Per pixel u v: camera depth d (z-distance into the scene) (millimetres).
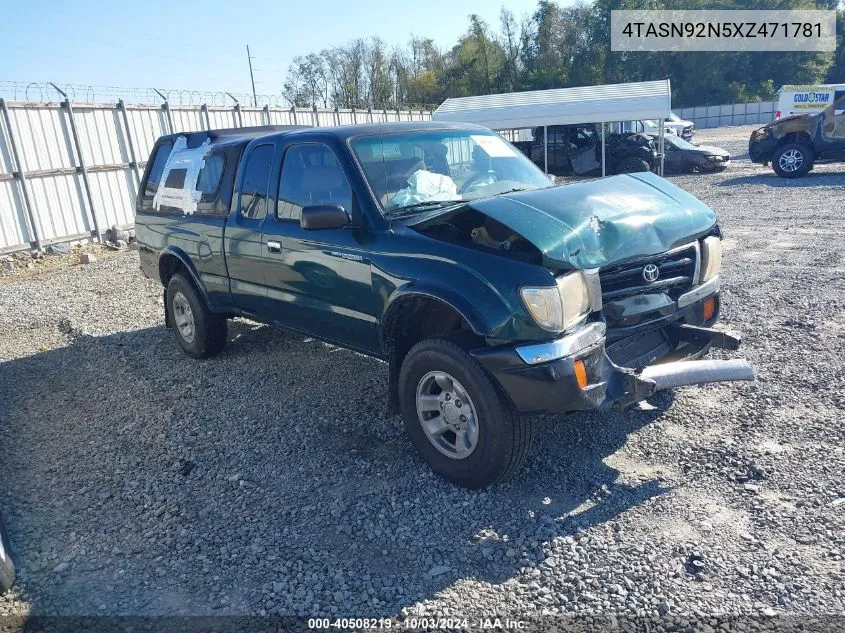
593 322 3660
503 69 72250
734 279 8039
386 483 3957
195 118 17062
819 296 7035
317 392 5449
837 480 3588
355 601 2980
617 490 3699
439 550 3299
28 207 13078
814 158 17297
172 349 6918
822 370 5047
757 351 5570
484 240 3854
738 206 13773
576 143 23344
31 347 7395
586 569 3068
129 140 15289
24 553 3521
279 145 5066
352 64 71312
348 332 4562
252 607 2990
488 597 2947
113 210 15070
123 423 5125
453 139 4992
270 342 6844
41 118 13320
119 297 9594
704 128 60469
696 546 3164
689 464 3898
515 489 3789
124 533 3652
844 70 75812
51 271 12102
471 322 3533
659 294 3990
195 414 5188
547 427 4508
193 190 5992
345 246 4348
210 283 5867
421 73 76312
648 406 3895
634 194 4215
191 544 3498
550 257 3463
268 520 3662
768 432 4176
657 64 69500
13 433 5090
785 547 3104
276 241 4945
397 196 4375
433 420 3945
